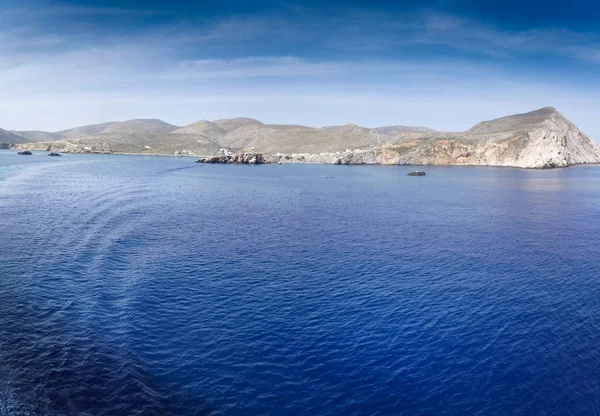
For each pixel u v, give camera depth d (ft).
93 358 89.97
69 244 178.81
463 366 91.56
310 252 178.29
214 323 109.29
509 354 96.73
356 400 79.77
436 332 106.63
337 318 113.50
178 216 258.57
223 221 245.45
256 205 312.50
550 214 282.36
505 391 83.35
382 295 130.41
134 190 376.07
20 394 76.02
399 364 91.81
